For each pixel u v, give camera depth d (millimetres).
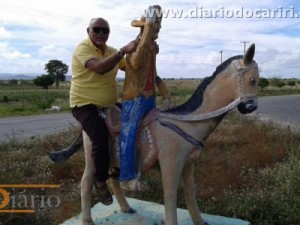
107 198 3479
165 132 3172
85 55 3203
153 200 5172
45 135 10219
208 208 4766
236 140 9203
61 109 23047
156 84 3406
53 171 6504
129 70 3180
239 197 4918
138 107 3176
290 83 76875
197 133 3174
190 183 3596
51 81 52781
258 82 2949
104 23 3248
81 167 6645
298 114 18906
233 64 2988
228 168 6508
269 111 21141
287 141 8688
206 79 3170
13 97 34531
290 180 5059
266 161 7184
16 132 12219
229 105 2979
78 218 3988
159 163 3213
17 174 5480
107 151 3330
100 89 3324
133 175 3211
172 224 3197
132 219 3906
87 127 3311
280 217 4430
